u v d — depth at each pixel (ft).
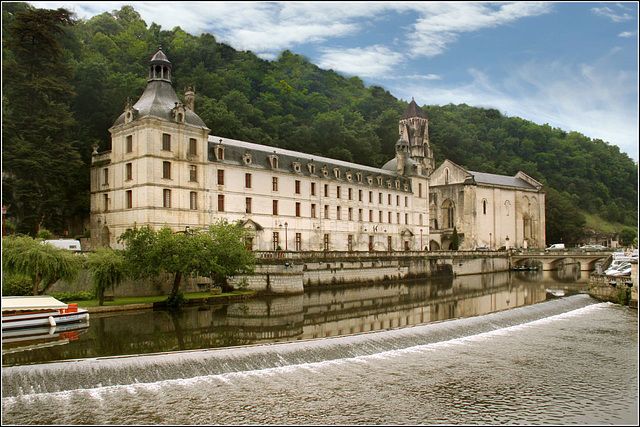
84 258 183.11
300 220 298.15
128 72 367.45
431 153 532.32
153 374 108.27
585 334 157.17
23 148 240.94
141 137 232.32
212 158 255.50
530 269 433.48
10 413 90.68
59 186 263.29
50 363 105.60
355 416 93.30
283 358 121.39
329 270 265.34
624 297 215.51
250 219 266.16
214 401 98.12
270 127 446.60
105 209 255.70
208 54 512.63
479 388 108.37
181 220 239.09
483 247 448.24
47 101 264.93
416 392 105.40
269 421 90.53
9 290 169.48
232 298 211.20
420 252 337.93
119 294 197.26
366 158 504.02
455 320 161.38
